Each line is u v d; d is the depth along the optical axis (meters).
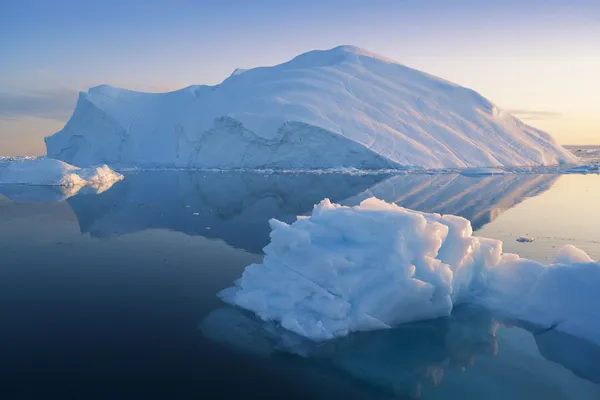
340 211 7.45
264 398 4.73
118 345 5.87
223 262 9.78
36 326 6.46
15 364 5.39
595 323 6.02
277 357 5.59
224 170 43.22
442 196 20.48
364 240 6.94
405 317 6.59
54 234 12.84
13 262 9.84
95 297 7.64
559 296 6.51
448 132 45.69
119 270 9.20
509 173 33.75
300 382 5.05
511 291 7.25
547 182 26.52
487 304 7.16
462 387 5.02
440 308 6.71
